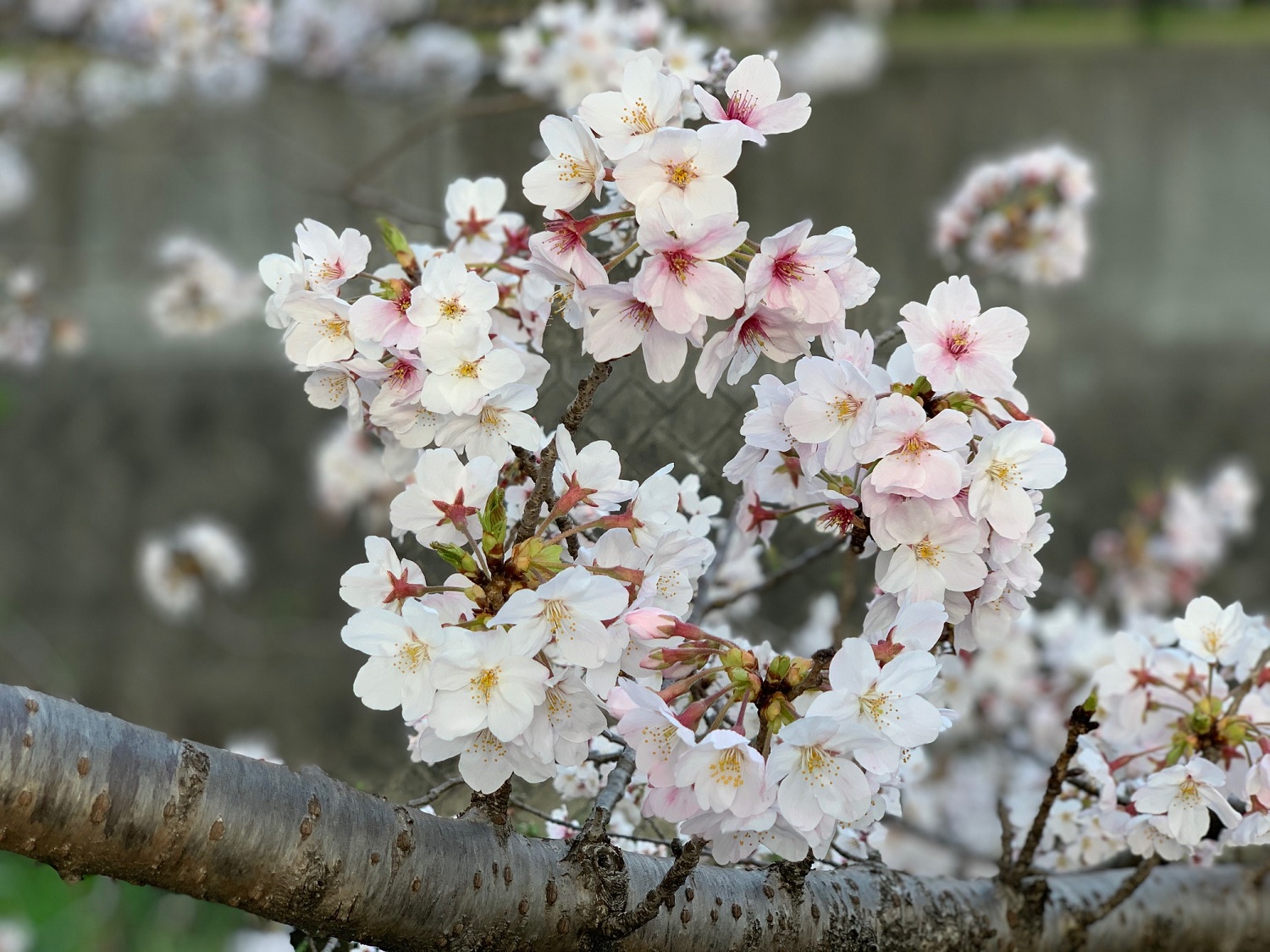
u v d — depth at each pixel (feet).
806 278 5.52
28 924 13.25
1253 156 21.16
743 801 5.42
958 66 21.29
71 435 19.31
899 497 5.52
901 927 5.92
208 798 5.51
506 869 5.65
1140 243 20.94
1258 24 22.94
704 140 5.46
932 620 5.51
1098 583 12.59
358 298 5.74
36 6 13.80
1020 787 9.07
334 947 5.95
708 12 17.51
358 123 18.94
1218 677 6.03
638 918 5.64
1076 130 21.44
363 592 5.55
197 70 12.05
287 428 19.31
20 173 18.42
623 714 5.46
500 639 5.44
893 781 5.66
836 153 20.02
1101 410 19.03
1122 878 6.31
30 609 18.56
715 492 6.27
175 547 14.84
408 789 6.27
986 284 9.06
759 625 7.49
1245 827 5.78
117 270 19.67
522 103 9.16
